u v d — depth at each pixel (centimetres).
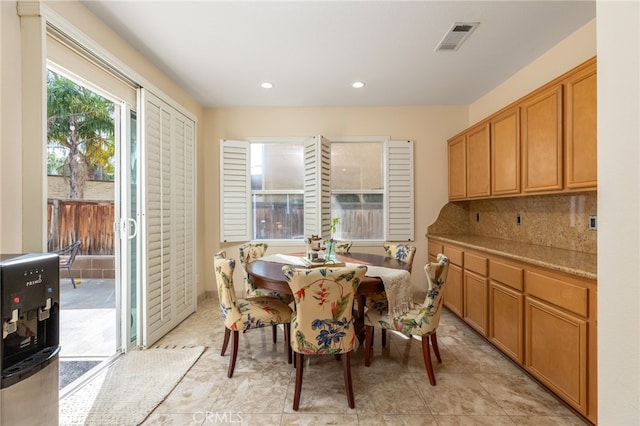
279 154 415
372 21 222
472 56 274
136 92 260
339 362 237
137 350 257
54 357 131
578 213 238
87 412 177
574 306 170
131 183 262
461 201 406
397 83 331
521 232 305
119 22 220
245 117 402
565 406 183
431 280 202
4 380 112
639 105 55
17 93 162
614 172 60
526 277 210
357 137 403
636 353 57
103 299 388
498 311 243
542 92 230
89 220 471
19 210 162
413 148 402
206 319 329
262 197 415
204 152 399
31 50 163
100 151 445
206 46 254
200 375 218
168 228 296
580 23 226
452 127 404
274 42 249
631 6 57
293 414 177
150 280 267
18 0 161
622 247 58
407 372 222
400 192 402
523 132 254
